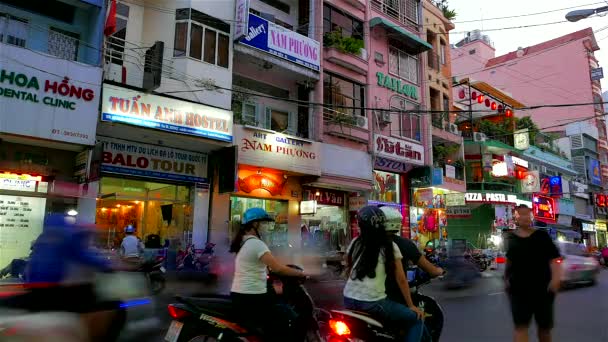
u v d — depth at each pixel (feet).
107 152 44.83
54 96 37.35
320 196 63.16
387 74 71.92
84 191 41.70
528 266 15.47
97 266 17.13
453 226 100.01
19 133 35.45
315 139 59.67
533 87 141.90
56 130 37.22
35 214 39.45
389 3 74.38
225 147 50.29
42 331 15.29
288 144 55.31
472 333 22.47
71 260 16.26
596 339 21.42
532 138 112.68
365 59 67.31
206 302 13.92
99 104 40.09
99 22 42.27
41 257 16.01
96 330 16.70
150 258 32.86
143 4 49.29
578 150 138.92
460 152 87.30
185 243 50.11
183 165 50.16
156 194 49.49
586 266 45.34
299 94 62.03
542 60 141.79
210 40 49.67
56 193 40.29
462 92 94.84
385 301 11.96
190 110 45.68
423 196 76.13
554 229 109.70
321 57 61.46
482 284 46.32
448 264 43.16
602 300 34.65
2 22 38.93
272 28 55.31
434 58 84.12
